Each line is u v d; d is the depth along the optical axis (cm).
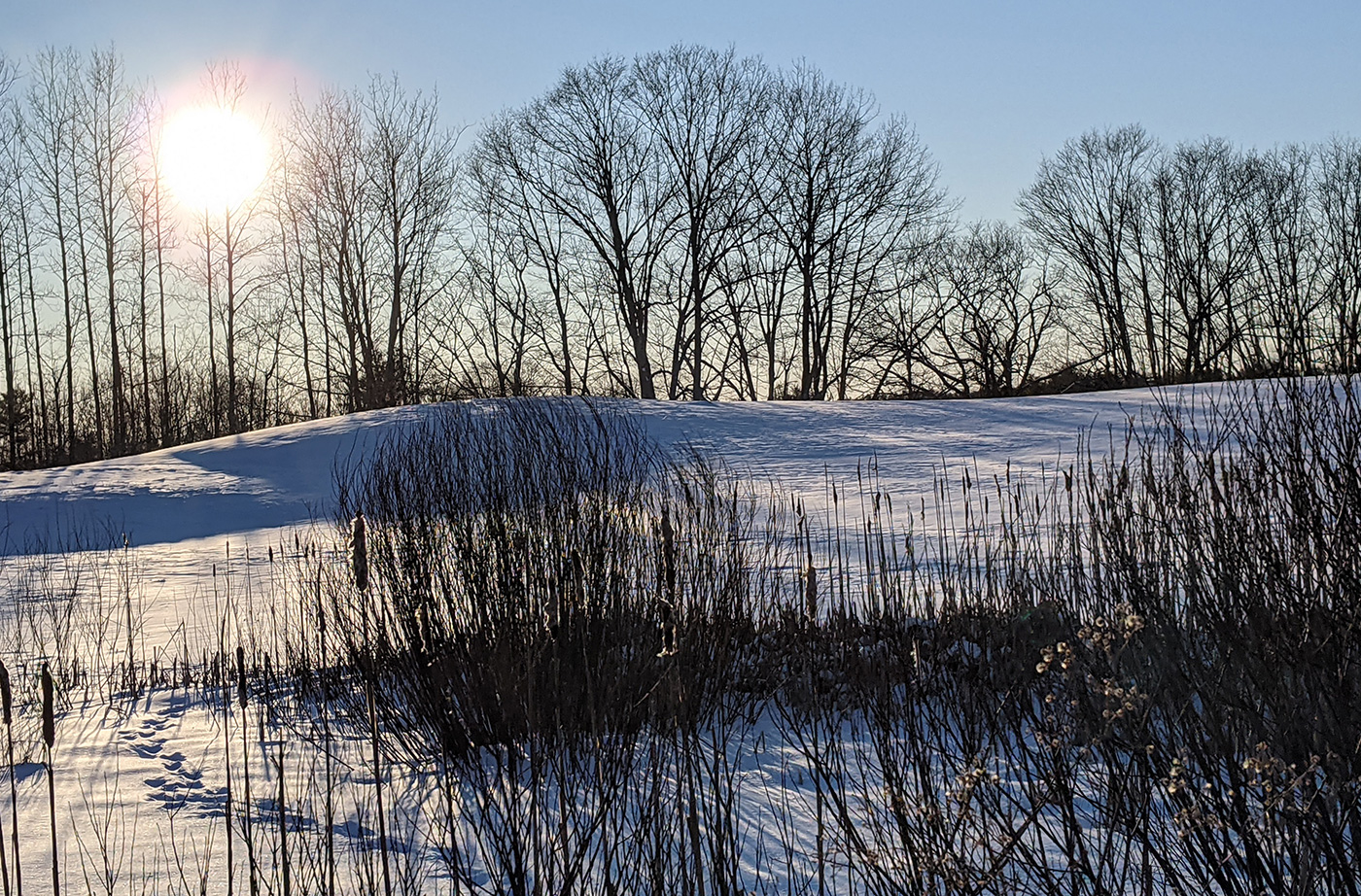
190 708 672
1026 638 522
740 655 598
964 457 2266
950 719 460
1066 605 532
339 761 526
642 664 507
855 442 2520
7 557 1805
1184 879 301
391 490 592
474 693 491
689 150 4403
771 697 564
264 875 369
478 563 525
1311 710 335
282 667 758
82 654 940
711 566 605
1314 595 388
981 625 547
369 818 431
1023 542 755
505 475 565
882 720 390
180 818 444
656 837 317
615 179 4378
